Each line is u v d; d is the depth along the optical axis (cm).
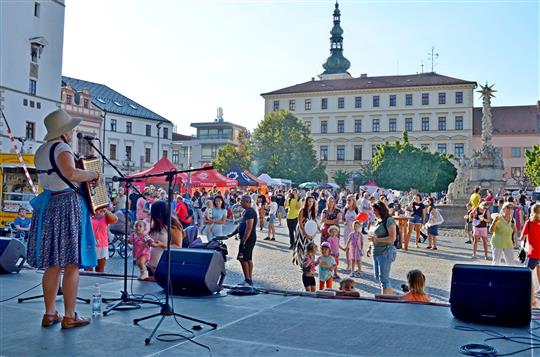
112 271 1213
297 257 1059
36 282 775
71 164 499
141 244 863
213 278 691
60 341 468
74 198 510
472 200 1991
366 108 8631
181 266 691
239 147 7319
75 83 6856
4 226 1911
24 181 1948
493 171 3291
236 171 3344
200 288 678
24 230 1678
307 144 6888
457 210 2805
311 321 548
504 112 8800
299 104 8969
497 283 533
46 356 425
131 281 761
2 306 613
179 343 465
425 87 8325
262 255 1597
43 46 4544
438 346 456
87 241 520
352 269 1258
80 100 6212
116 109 6912
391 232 874
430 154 5772
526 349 447
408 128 8438
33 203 517
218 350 445
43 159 506
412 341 471
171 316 567
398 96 8488
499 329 516
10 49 4219
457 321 547
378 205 891
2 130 4119
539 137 8312
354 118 8688
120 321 546
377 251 882
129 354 432
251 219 1025
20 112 4322
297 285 1084
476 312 535
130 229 1474
